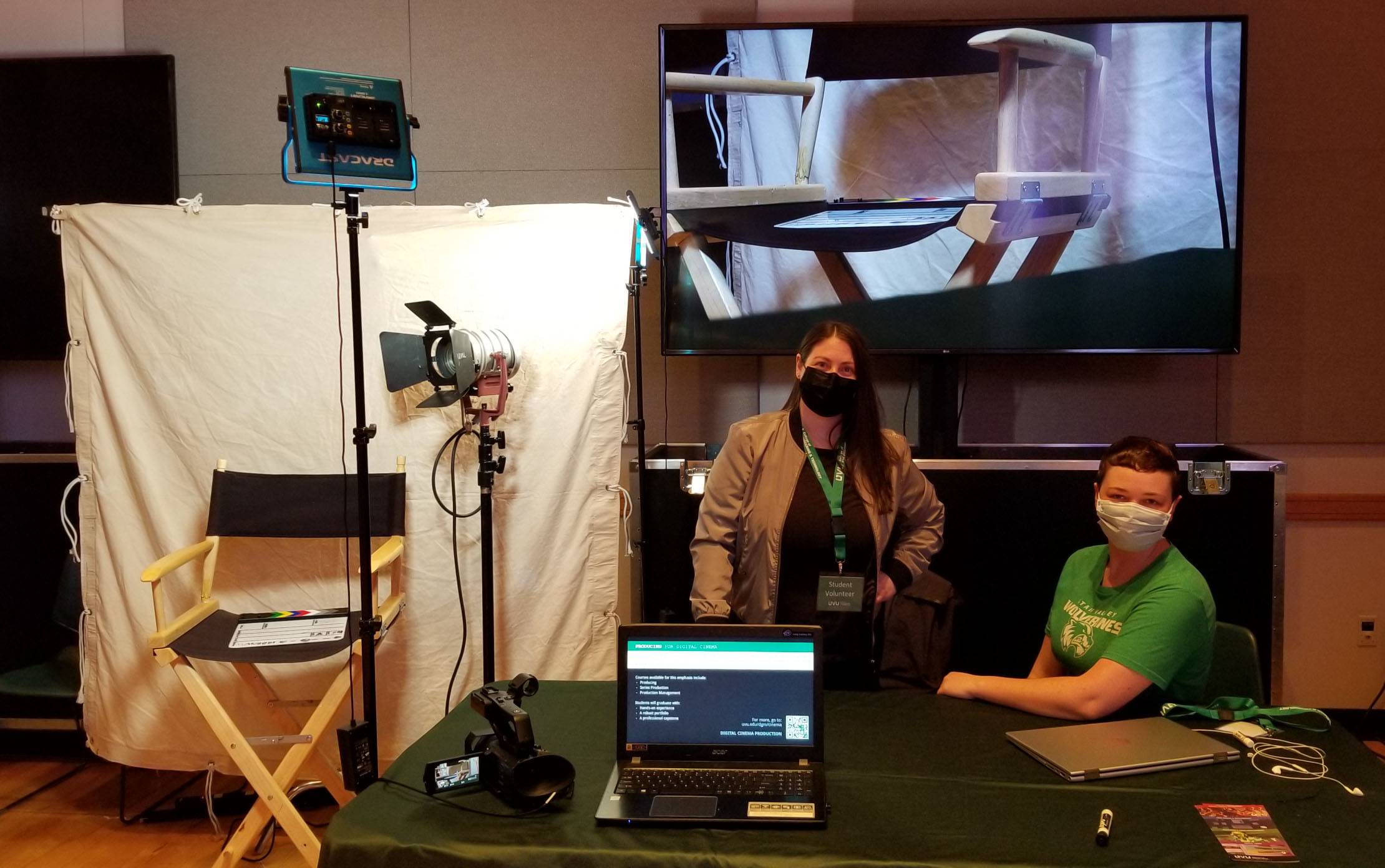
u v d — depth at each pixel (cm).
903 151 305
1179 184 300
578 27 331
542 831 138
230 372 270
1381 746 326
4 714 308
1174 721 173
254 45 334
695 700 158
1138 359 330
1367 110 319
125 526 271
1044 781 151
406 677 277
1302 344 327
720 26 304
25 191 329
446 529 277
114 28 335
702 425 342
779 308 314
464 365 246
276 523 262
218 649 234
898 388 335
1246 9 318
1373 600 334
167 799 293
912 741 167
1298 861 127
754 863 128
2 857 259
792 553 221
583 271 277
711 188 310
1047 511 289
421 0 332
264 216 273
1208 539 289
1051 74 299
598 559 283
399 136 219
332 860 136
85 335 271
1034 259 306
